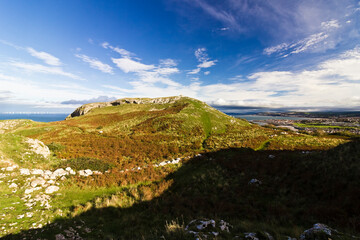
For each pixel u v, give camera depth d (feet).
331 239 16.08
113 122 231.09
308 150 87.51
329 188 32.58
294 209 28.71
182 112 232.32
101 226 27.02
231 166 55.77
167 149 111.96
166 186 45.06
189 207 32.83
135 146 118.42
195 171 56.08
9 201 31.04
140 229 25.32
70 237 22.90
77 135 155.84
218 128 196.13
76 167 61.31
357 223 21.07
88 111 364.17
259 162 55.88
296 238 18.10
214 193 39.45
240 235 19.20
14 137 67.92
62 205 33.32
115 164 76.48
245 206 31.71
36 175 45.62
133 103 380.37
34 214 27.53
